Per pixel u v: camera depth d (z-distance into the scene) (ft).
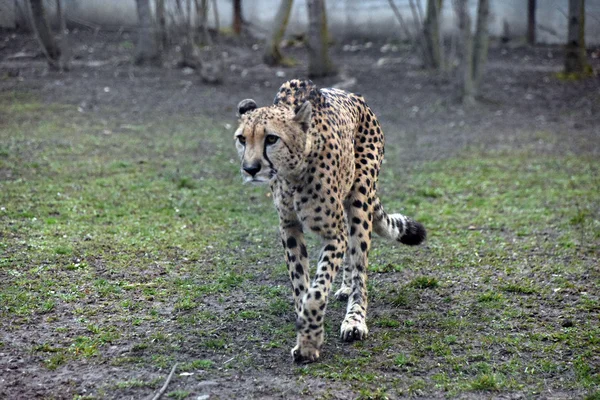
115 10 212.64
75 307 53.26
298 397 41.06
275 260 64.95
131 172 93.97
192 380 43.04
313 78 181.78
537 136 124.98
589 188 90.43
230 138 119.34
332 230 46.34
